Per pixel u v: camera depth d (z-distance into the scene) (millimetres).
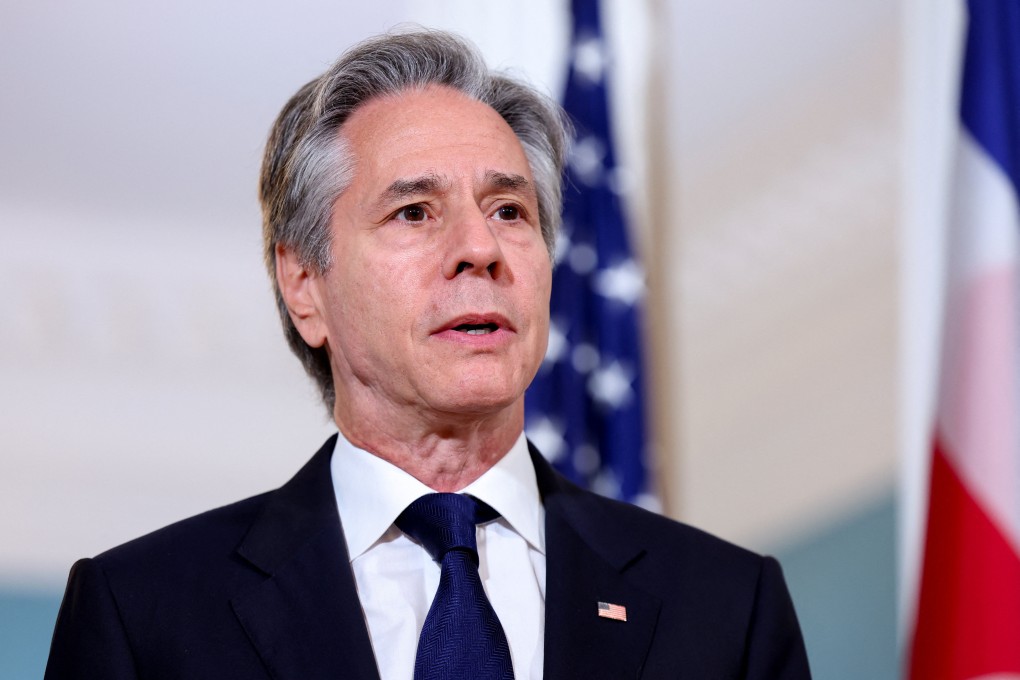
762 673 5406
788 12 15258
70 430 13484
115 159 13594
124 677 4891
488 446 5500
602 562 5469
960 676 9086
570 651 5055
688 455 15305
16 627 13117
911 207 11367
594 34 11102
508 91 6117
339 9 13898
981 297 9562
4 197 13266
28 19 13094
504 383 5172
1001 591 9117
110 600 5078
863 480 15594
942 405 9586
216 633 4996
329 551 5242
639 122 12227
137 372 13727
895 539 15453
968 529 9258
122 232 13648
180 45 13570
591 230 10797
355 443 5621
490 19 11227
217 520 5484
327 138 5715
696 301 15312
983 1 10031
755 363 15500
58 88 13312
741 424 15500
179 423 13836
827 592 15492
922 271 11070
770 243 15414
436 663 4824
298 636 4973
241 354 14023
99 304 13578
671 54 15086
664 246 12391
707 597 5512
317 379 6137
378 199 5445
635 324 10695
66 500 13461
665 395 12336
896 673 15320
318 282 5836
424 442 5453
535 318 5367
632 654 5168
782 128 15305
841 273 15461
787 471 15625
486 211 5516
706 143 15234
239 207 14016
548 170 6211
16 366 13352
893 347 15516
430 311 5215
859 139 15328
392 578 5238
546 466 5844
